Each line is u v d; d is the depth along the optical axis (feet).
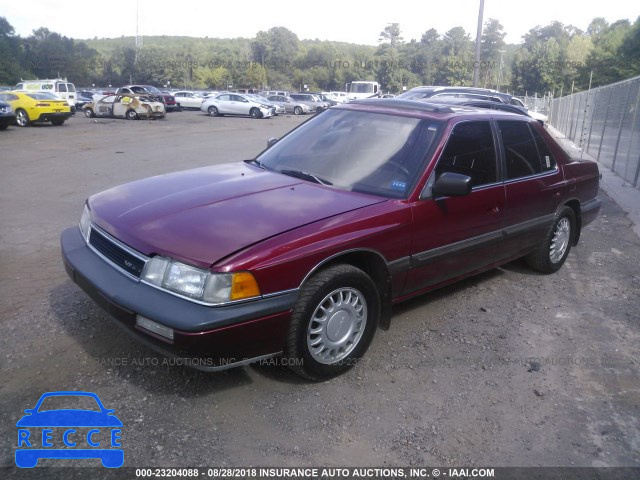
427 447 9.64
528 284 17.57
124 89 123.24
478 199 14.08
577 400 11.30
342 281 10.98
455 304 15.69
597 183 19.76
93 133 66.08
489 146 14.87
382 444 9.65
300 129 15.98
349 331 11.53
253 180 13.21
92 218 12.08
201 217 10.94
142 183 13.53
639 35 190.90
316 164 13.94
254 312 9.74
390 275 12.18
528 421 10.52
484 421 10.43
